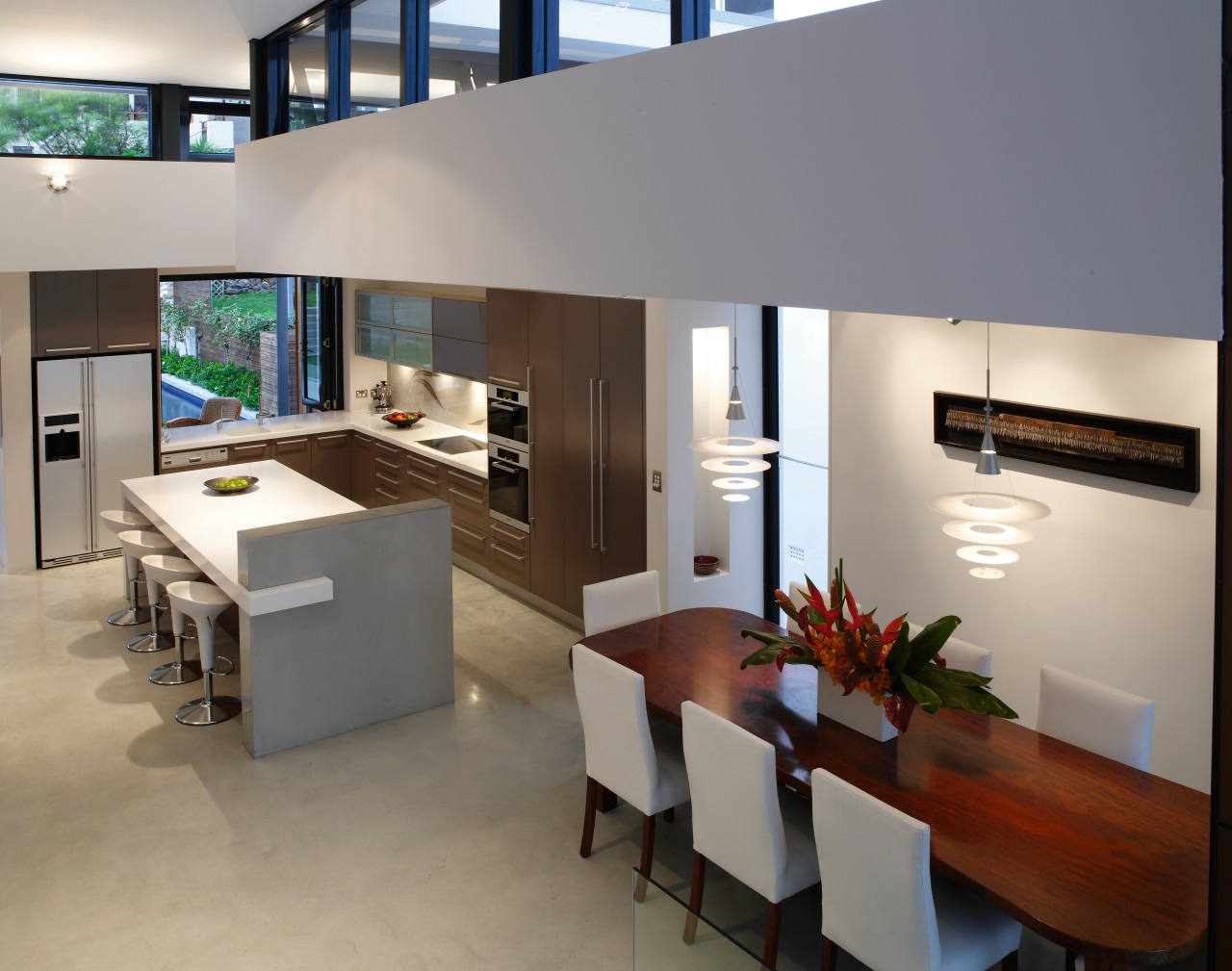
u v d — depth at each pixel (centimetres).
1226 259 172
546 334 673
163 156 744
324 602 521
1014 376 443
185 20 562
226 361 948
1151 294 182
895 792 328
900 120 223
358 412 961
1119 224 186
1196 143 174
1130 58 181
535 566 716
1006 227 204
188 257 657
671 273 288
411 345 852
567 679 605
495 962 363
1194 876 282
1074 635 436
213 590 552
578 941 374
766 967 221
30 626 676
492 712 563
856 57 230
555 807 467
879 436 509
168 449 827
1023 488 448
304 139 486
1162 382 392
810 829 365
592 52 355
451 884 409
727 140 266
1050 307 199
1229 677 183
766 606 662
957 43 210
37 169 603
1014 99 200
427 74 452
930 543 491
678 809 463
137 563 688
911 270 225
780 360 619
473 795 477
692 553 618
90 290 772
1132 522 410
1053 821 311
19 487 770
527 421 702
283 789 481
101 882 409
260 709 508
